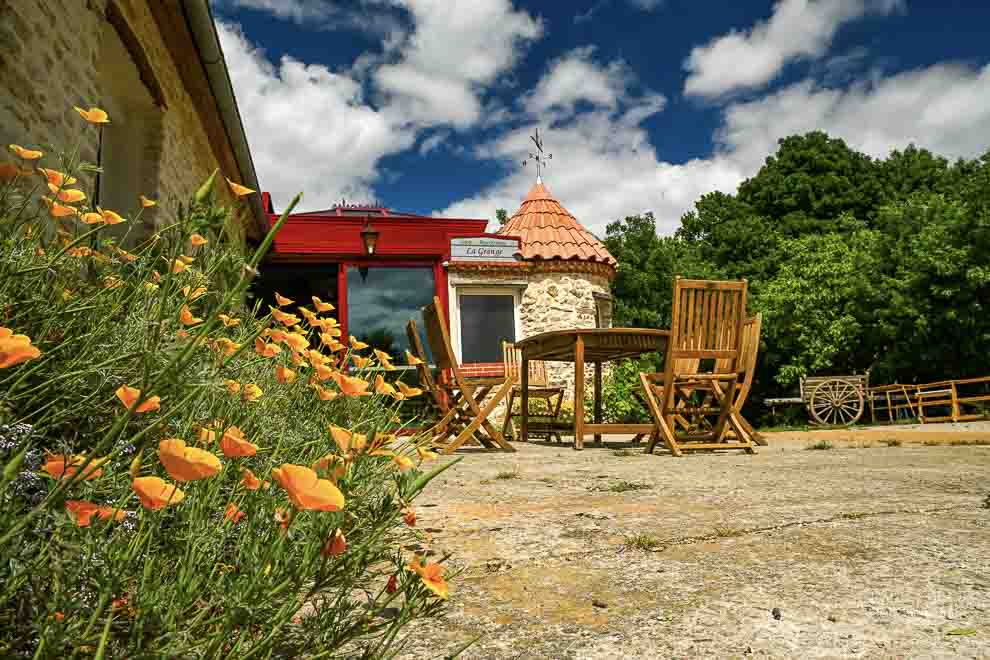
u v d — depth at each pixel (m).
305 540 0.74
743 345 5.83
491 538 1.93
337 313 10.73
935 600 1.31
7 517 0.56
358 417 1.36
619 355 5.93
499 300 11.57
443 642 1.14
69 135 3.21
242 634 0.65
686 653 1.09
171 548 0.73
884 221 20.73
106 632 0.53
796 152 27.55
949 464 3.73
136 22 4.26
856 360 19.77
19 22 2.68
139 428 0.97
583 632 1.19
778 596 1.36
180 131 5.70
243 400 1.15
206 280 0.72
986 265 15.34
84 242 1.37
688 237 29.67
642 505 2.45
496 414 10.73
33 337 1.08
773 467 3.68
